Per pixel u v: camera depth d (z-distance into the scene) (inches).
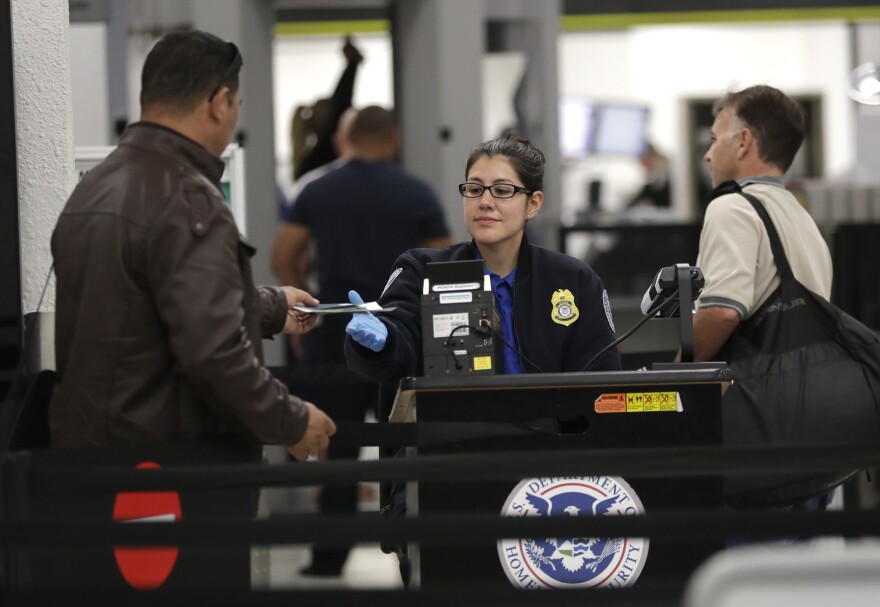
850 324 364.8
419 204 604.7
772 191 394.3
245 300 288.7
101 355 281.3
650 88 1604.3
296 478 268.7
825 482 345.1
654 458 268.7
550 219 755.4
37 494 271.6
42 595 261.3
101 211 283.3
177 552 292.0
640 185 1537.9
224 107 297.6
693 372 292.8
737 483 345.1
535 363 339.6
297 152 781.9
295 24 928.3
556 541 293.6
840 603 154.4
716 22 959.6
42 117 352.5
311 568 595.8
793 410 357.7
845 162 1541.6
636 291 730.8
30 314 338.3
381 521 258.5
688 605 163.0
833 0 960.9
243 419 279.1
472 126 748.0
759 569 154.4
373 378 327.6
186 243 278.5
